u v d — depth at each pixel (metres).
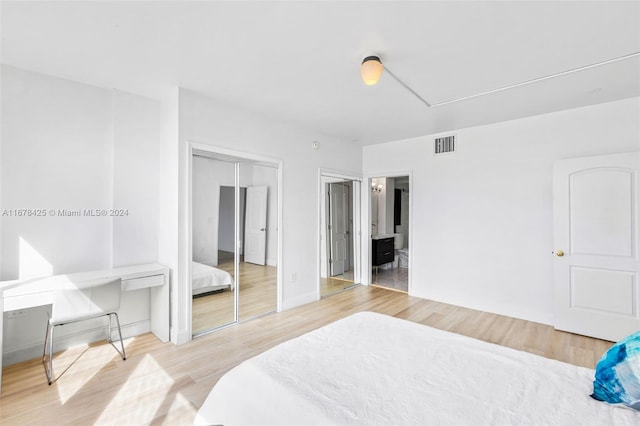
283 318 3.68
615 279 3.01
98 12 1.86
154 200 3.33
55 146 2.81
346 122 3.98
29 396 2.11
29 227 2.69
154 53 2.36
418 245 4.62
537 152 3.61
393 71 2.58
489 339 3.12
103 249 3.06
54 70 2.67
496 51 2.25
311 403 1.18
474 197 4.08
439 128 4.21
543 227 3.56
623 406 1.12
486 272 3.97
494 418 1.09
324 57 2.38
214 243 3.36
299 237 4.18
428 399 1.21
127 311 3.14
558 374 1.37
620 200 2.99
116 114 3.11
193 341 3.02
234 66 2.54
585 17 1.85
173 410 1.97
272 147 3.82
